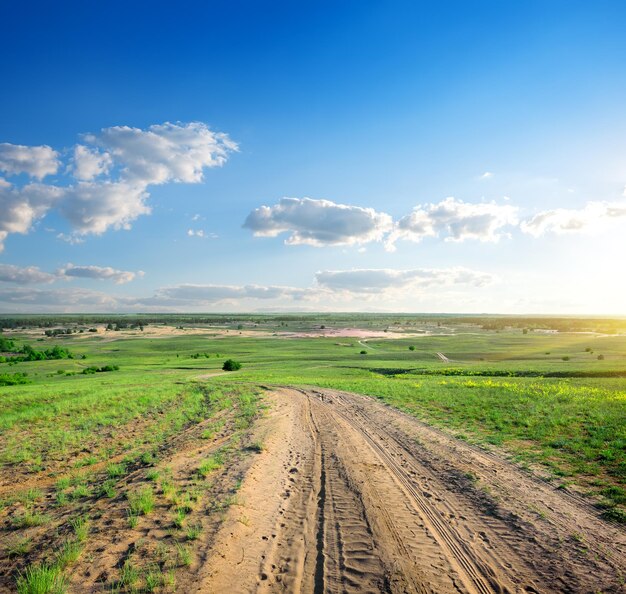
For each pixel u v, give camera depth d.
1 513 9.44
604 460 11.64
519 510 8.57
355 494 9.72
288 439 16.25
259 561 6.52
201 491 9.46
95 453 16.14
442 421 19.33
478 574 6.16
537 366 54.44
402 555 6.72
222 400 30.83
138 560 6.26
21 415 24.05
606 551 6.75
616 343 109.19
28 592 5.41
